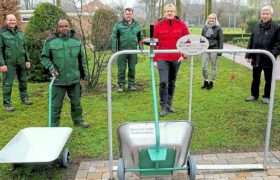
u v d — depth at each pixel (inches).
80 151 164.6
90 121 207.8
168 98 220.8
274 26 219.3
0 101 259.8
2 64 223.3
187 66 437.7
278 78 344.2
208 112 221.5
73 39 179.6
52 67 173.5
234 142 170.6
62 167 147.9
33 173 143.6
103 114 222.2
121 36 267.3
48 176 141.2
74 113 196.2
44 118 216.5
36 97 271.7
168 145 120.3
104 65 345.4
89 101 256.1
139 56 536.1
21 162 118.0
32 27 323.9
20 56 234.8
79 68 189.0
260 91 280.7
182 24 200.8
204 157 154.5
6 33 226.2
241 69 412.2
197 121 203.3
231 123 198.8
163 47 199.5
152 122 126.4
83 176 140.2
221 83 319.0
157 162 117.7
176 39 198.2
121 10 326.6
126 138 123.4
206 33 276.2
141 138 121.9
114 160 154.6
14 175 141.6
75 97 190.4
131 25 266.5
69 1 319.3
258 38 225.5
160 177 135.6
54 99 182.2
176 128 124.6
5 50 227.6
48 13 323.9
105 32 297.6
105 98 264.2
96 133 187.3
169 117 211.8
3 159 119.8
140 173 121.6
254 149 162.6
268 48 223.0
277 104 237.1
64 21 174.4
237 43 842.2
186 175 137.2
